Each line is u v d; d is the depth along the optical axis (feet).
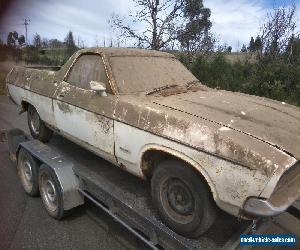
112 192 10.99
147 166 10.89
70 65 14.25
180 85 13.41
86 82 13.20
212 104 10.83
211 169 8.67
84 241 11.45
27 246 11.13
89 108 12.29
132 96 11.66
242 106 10.88
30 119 17.69
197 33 43.24
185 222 9.59
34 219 12.73
